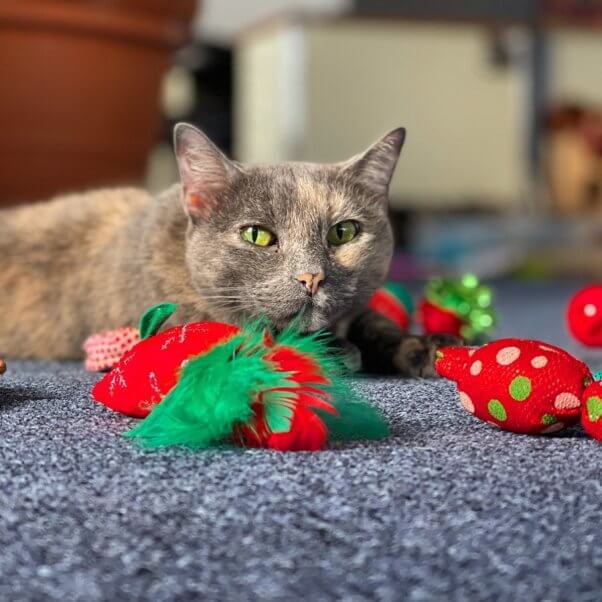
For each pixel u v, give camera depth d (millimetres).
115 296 552
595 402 360
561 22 1447
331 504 310
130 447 354
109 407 402
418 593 282
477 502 312
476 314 579
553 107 1656
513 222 1551
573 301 597
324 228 497
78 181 856
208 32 1356
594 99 1671
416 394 451
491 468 334
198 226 507
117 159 870
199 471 331
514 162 1682
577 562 294
